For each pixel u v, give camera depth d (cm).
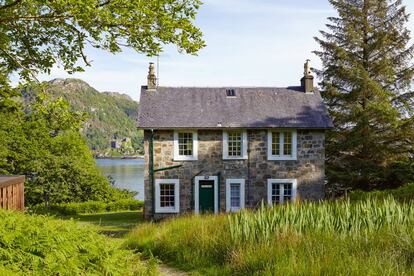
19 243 457
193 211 2256
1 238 448
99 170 4272
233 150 2438
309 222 993
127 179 8350
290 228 946
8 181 1288
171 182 2394
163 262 1055
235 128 2380
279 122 2419
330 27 2992
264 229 956
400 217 943
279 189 2433
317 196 2431
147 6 872
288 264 709
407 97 2805
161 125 2364
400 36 2858
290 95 2653
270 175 2422
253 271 785
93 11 791
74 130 948
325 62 2994
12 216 539
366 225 938
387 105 2666
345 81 2897
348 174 2747
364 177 2711
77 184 3806
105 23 841
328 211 1052
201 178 2398
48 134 3869
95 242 584
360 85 2750
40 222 556
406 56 2839
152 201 2395
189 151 2430
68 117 930
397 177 2570
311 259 698
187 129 2386
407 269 637
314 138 2447
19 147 3678
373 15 2908
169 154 2403
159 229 1352
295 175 2430
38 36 955
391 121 2658
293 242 844
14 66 978
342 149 2833
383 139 2800
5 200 1271
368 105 2720
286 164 2428
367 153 2814
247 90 2672
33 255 446
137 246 1241
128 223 2325
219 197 2400
